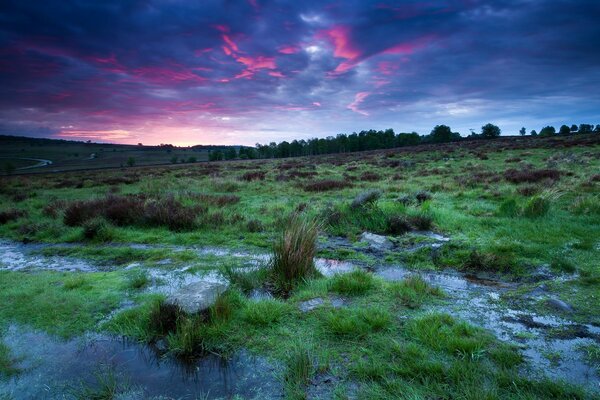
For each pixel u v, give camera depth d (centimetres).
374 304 396
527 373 273
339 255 627
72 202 1101
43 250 723
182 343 319
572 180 1223
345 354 306
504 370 273
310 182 1681
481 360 289
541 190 1030
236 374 289
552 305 390
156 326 357
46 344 342
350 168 2558
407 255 602
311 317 368
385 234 748
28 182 2653
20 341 347
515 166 1947
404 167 2380
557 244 591
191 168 3984
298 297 418
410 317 365
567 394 246
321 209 952
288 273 477
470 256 557
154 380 286
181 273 536
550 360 289
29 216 1090
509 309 387
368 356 300
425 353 296
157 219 888
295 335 337
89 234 802
